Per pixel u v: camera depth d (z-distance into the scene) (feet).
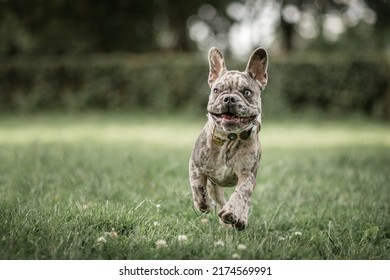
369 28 106.32
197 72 69.82
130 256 13.74
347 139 48.34
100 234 15.40
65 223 15.55
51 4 88.48
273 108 66.64
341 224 17.67
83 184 23.16
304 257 14.32
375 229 16.46
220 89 15.12
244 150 15.38
